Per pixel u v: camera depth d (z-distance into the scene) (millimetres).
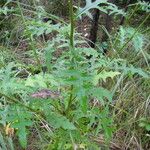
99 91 1577
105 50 4145
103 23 5051
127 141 3145
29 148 2926
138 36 2180
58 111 2025
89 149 2318
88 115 2029
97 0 1960
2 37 4785
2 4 4559
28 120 1629
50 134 2371
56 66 2006
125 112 3256
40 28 2012
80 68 1686
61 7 5621
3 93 1854
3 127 2857
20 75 3252
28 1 4992
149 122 3234
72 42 1847
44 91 1718
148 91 3482
